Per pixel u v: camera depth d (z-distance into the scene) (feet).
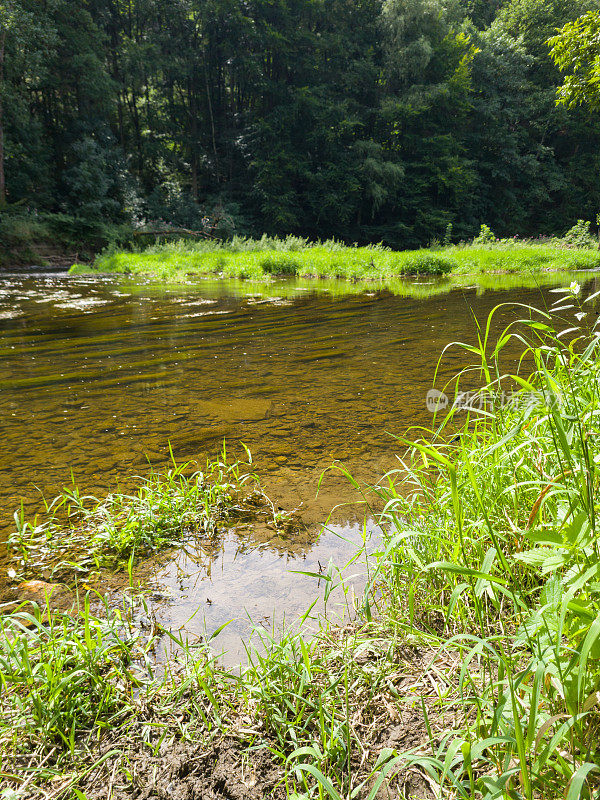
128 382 16.21
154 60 95.35
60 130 84.99
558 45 45.91
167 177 110.11
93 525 7.83
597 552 3.52
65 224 72.18
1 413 13.21
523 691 3.70
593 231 123.65
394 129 114.01
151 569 6.79
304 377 16.51
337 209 105.29
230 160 108.17
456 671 4.63
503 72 123.95
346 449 10.59
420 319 26.94
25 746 4.11
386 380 15.93
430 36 112.27
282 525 7.82
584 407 5.55
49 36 69.97
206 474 9.57
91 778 3.84
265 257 57.31
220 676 4.82
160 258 63.62
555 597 3.30
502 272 55.72
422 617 5.54
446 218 112.27
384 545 6.38
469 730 3.68
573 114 122.93
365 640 4.87
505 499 5.99
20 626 4.77
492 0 152.25
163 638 5.44
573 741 3.17
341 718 4.26
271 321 27.25
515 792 2.97
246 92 109.19
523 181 125.59
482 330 23.75
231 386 15.60
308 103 101.60
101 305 33.47
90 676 4.65
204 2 98.68
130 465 10.03
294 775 3.79
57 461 10.23
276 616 5.78
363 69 109.19
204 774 3.84
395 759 3.17
